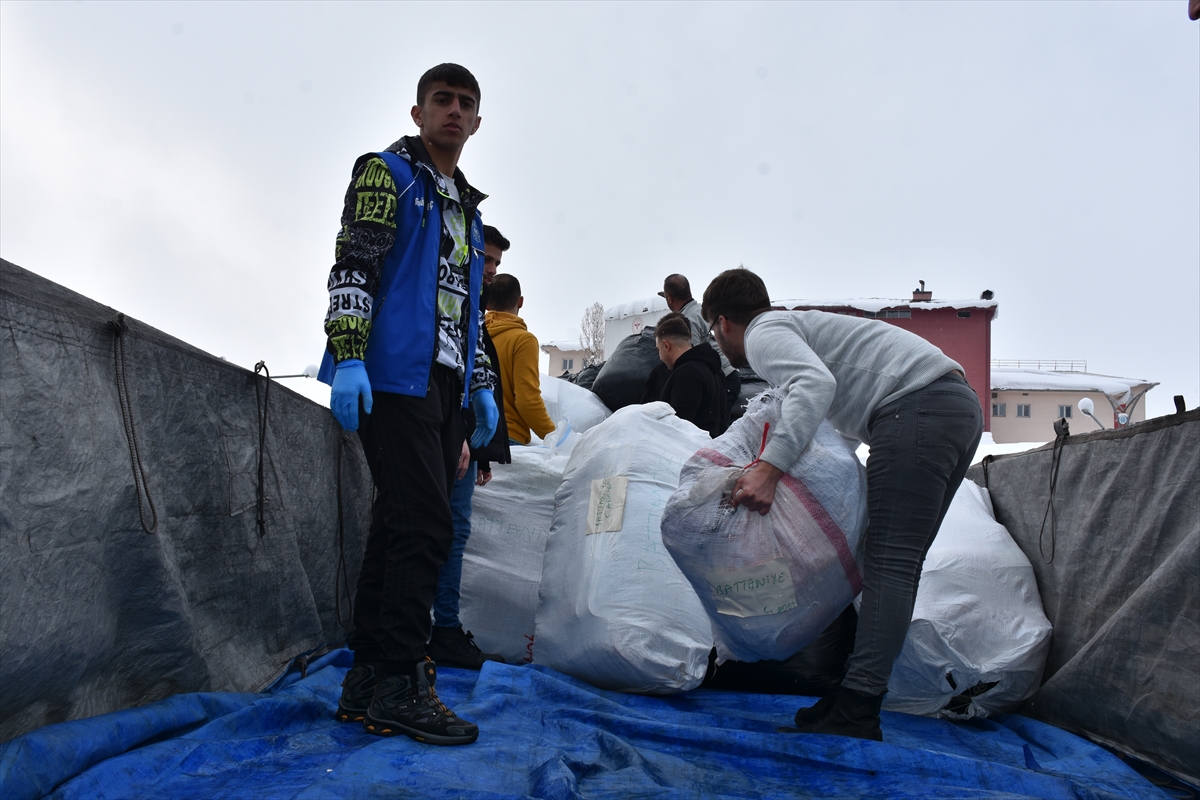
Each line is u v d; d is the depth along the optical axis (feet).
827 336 7.44
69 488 5.02
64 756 4.54
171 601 5.96
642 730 6.55
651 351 16.83
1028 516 9.91
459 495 9.64
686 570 7.27
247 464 7.48
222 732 5.60
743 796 5.43
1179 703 6.57
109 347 5.56
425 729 5.96
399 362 6.61
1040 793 5.62
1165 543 7.46
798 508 7.00
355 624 7.16
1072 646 8.56
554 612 8.89
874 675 6.63
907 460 6.85
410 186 6.93
